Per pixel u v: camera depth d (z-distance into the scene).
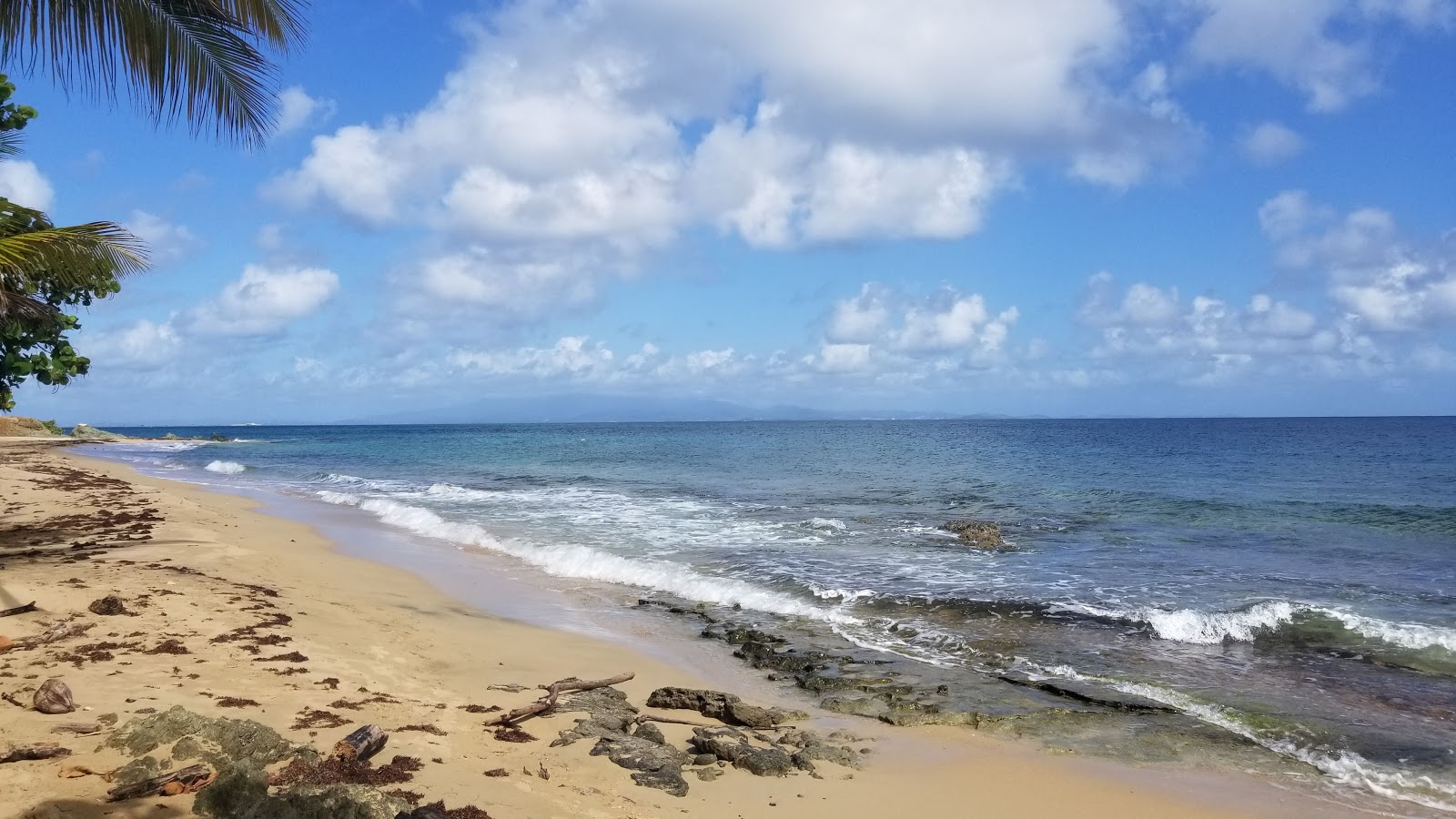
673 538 19.34
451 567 16.31
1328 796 6.74
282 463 50.31
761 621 12.28
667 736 7.66
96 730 5.76
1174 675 9.70
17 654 7.62
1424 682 9.38
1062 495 28.62
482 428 184.38
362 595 13.00
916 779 6.89
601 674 9.51
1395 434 90.00
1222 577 15.09
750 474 38.72
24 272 10.62
